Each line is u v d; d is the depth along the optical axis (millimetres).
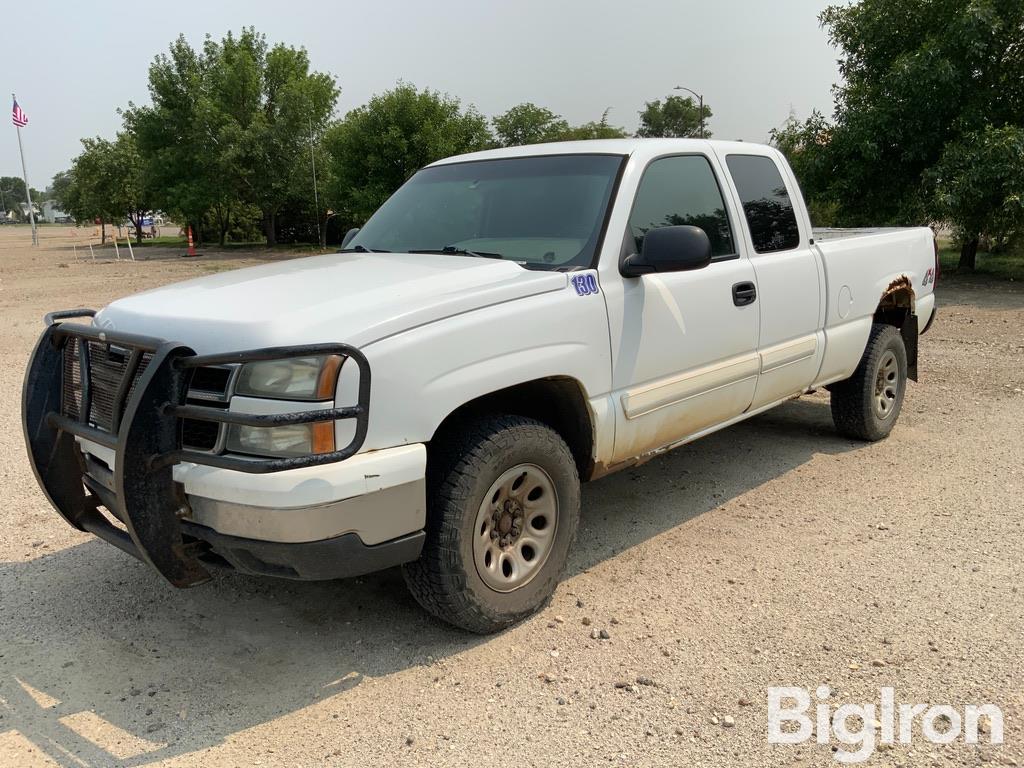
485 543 3229
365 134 30203
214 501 2777
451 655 3223
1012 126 14102
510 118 34000
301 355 2586
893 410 5980
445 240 4117
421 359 2912
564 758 2605
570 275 3496
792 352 4785
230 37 40094
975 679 2984
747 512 4680
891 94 15609
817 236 5922
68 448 3385
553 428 3770
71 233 81125
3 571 4039
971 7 14367
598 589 3760
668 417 4031
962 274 16984
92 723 2830
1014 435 5988
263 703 2936
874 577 3807
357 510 2760
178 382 2777
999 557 3984
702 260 3465
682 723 2773
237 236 48531
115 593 3797
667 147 4180
